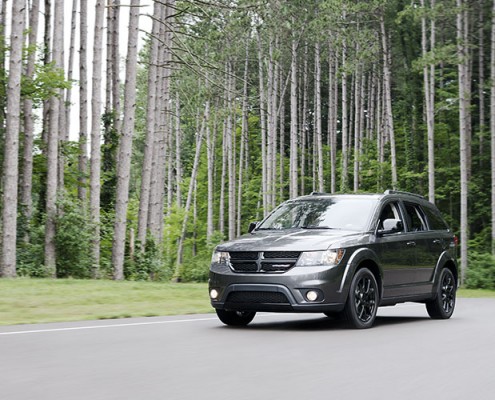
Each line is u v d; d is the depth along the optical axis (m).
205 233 75.62
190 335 10.20
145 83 70.44
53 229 27.59
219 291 11.40
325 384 6.53
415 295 13.03
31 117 30.05
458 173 52.28
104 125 35.03
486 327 11.77
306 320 12.98
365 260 11.87
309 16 51.56
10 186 24.91
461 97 42.19
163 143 41.00
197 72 27.45
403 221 13.13
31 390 6.06
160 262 31.14
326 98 87.06
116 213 28.27
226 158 79.56
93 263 28.17
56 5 29.05
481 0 51.53
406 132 53.81
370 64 66.31
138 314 13.37
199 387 6.30
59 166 32.09
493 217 42.28
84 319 12.45
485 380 6.88
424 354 8.50
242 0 34.62
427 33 53.06
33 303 14.66
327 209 12.62
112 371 7.04
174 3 33.38
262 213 69.69
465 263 41.09
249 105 71.00
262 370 7.22
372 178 59.12
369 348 8.98
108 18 35.84
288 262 11.08
